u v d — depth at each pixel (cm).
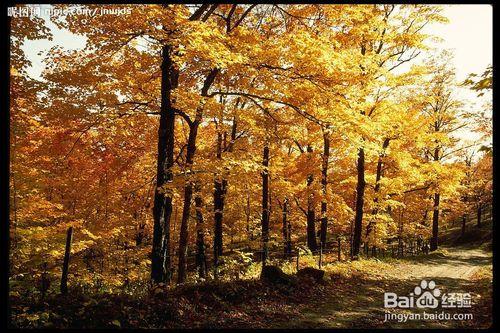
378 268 1566
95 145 1408
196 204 1584
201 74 1417
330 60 1030
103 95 1156
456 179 2203
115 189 1528
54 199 1361
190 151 1230
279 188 1828
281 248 2653
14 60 1038
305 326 777
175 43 935
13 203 999
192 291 899
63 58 1210
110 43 1105
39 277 1066
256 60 1092
